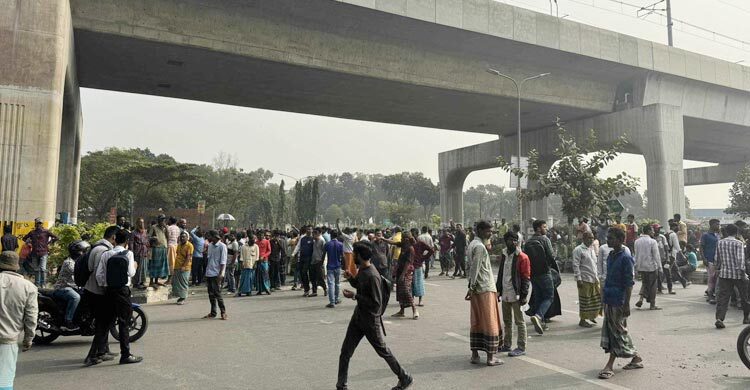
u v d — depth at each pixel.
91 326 8.09
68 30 15.91
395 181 113.62
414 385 5.77
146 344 8.05
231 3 20.06
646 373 6.23
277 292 15.57
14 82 14.02
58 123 14.57
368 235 16.47
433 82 25.77
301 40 22.02
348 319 10.43
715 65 32.34
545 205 40.75
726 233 9.28
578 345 7.85
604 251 9.30
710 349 7.50
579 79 30.41
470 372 6.32
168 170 52.59
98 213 54.22
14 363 4.62
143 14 18.83
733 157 54.56
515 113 32.47
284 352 7.47
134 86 25.78
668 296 13.61
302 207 60.28
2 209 13.67
